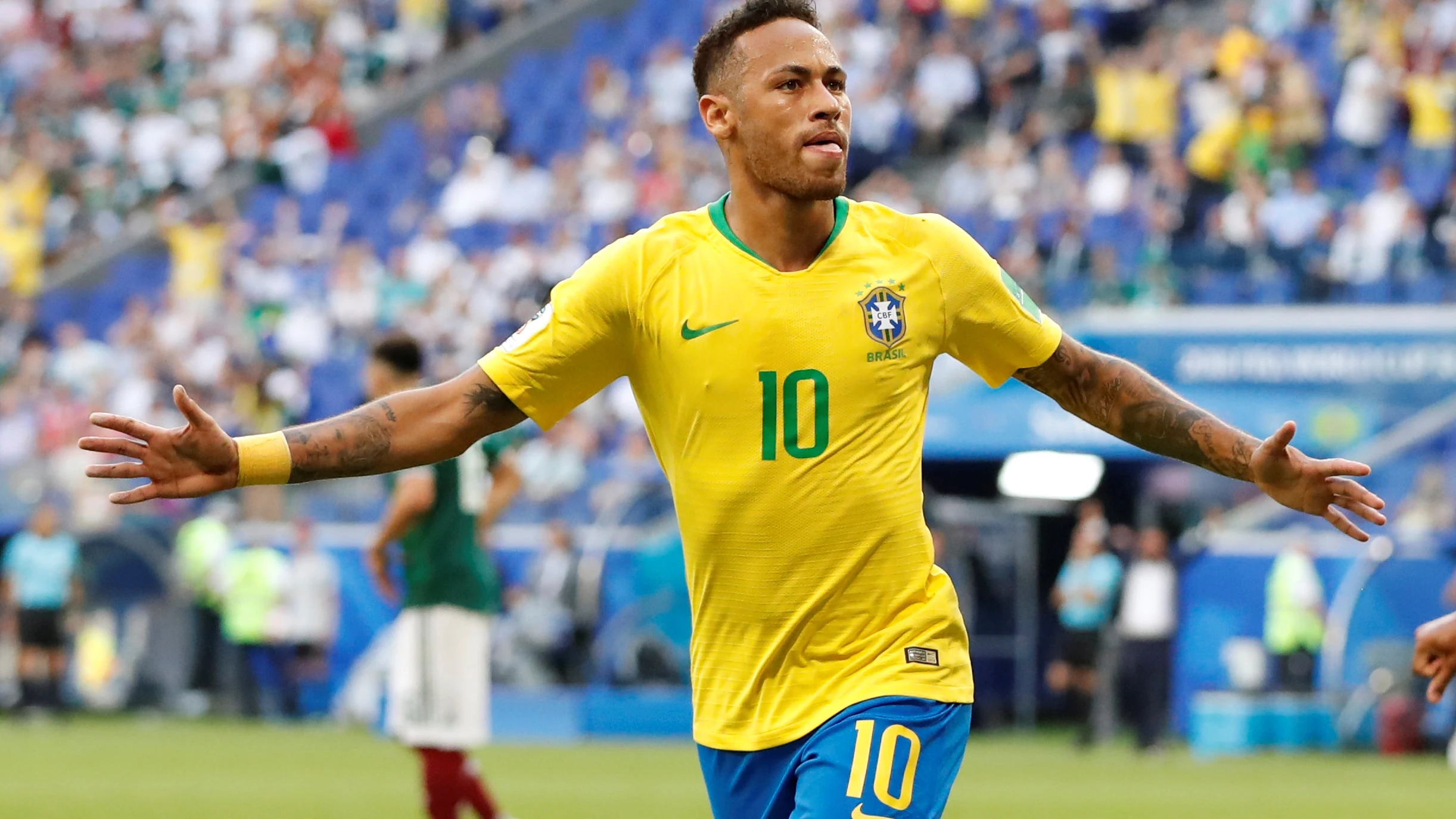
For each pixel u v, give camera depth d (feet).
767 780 50.14
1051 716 229.04
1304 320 208.23
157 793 139.74
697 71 50.47
